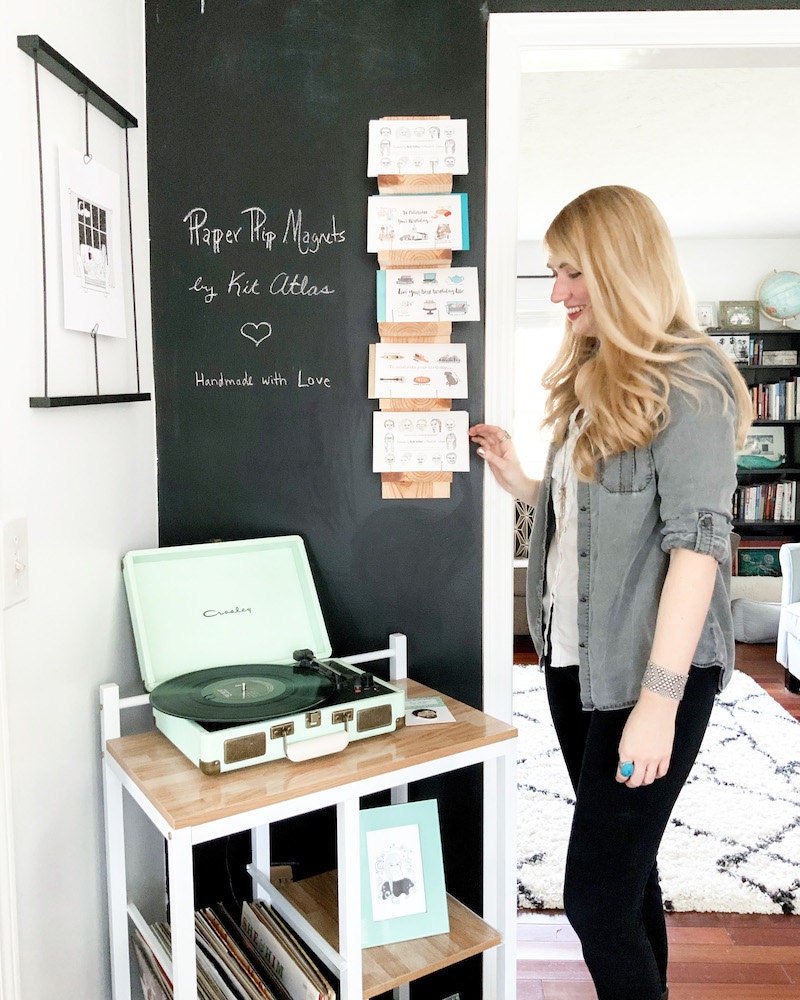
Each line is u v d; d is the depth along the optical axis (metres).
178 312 1.86
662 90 3.24
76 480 1.47
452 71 1.82
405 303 1.82
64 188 1.38
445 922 1.59
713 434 1.30
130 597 1.62
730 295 6.47
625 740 1.34
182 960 1.21
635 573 1.43
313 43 1.82
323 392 1.88
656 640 1.33
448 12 1.81
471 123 1.83
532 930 2.25
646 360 1.38
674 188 4.84
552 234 1.49
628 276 1.39
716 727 3.72
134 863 1.72
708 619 1.44
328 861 1.95
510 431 1.89
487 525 1.90
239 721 1.35
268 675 1.58
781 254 6.41
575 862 1.46
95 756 1.56
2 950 1.19
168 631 1.64
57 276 1.37
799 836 2.71
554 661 1.60
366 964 1.48
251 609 1.73
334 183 1.84
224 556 1.76
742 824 2.79
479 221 1.84
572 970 2.08
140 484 1.80
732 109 3.46
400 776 1.40
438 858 1.62
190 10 1.80
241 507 1.90
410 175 1.80
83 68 1.49
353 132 1.83
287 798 1.28
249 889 1.92
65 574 1.42
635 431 1.34
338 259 1.85
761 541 6.09
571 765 1.67
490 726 1.55
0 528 1.16
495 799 1.62
